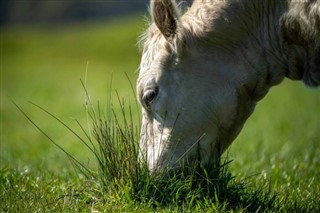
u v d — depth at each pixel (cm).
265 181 1191
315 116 2675
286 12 1043
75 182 1166
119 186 1055
